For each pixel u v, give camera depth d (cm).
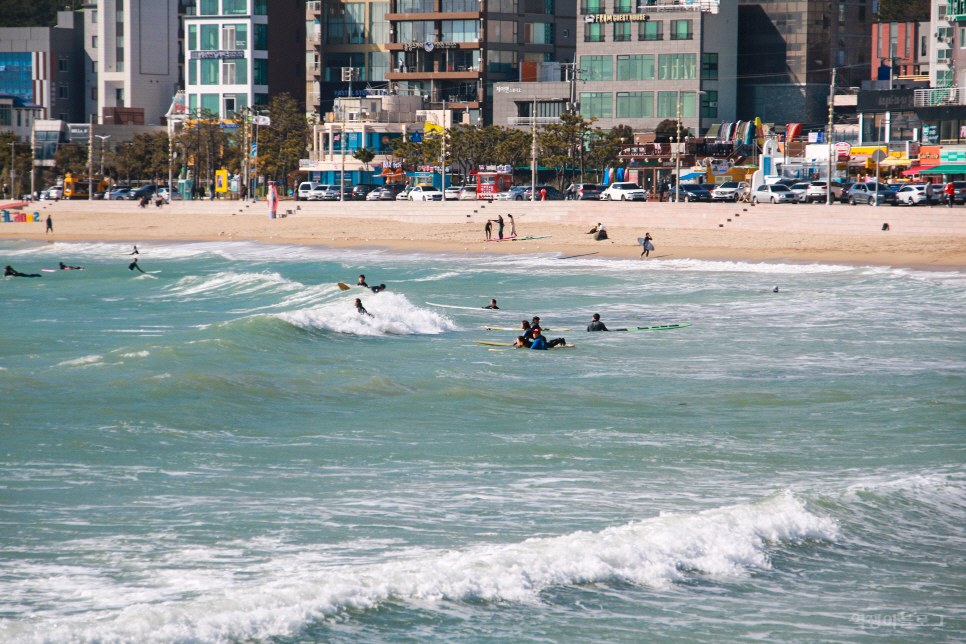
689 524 5716
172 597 4803
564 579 5038
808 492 6531
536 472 7319
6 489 6725
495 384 10869
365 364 12000
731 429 8794
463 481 7056
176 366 11262
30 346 13388
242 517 6156
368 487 6888
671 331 15188
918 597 5028
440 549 5544
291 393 10206
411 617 4572
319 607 4578
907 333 14862
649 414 9419
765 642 4472
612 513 6256
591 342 14138
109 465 7412
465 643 4366
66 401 9475
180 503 6469
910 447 8119
